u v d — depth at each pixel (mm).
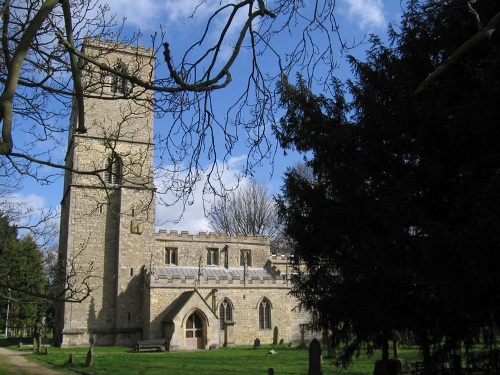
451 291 8805
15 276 12180
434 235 8719
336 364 12945
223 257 47906
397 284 10461
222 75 5457
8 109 4113
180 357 28703
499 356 10461
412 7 11156
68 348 37219
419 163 10586
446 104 10094
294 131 12539
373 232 10727
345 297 11305
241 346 40625
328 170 11852
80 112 6270
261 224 56531
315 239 11961
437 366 11359
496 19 4910
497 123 9062
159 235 45844
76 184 40969
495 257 8758
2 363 26375
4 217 12852
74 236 40594
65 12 5719
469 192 8898
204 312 38562
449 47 10336
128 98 7445
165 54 5176
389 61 11438
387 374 12289
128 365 24109
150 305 39750
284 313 44750
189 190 7551
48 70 7582
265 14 6133
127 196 41969
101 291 40500
